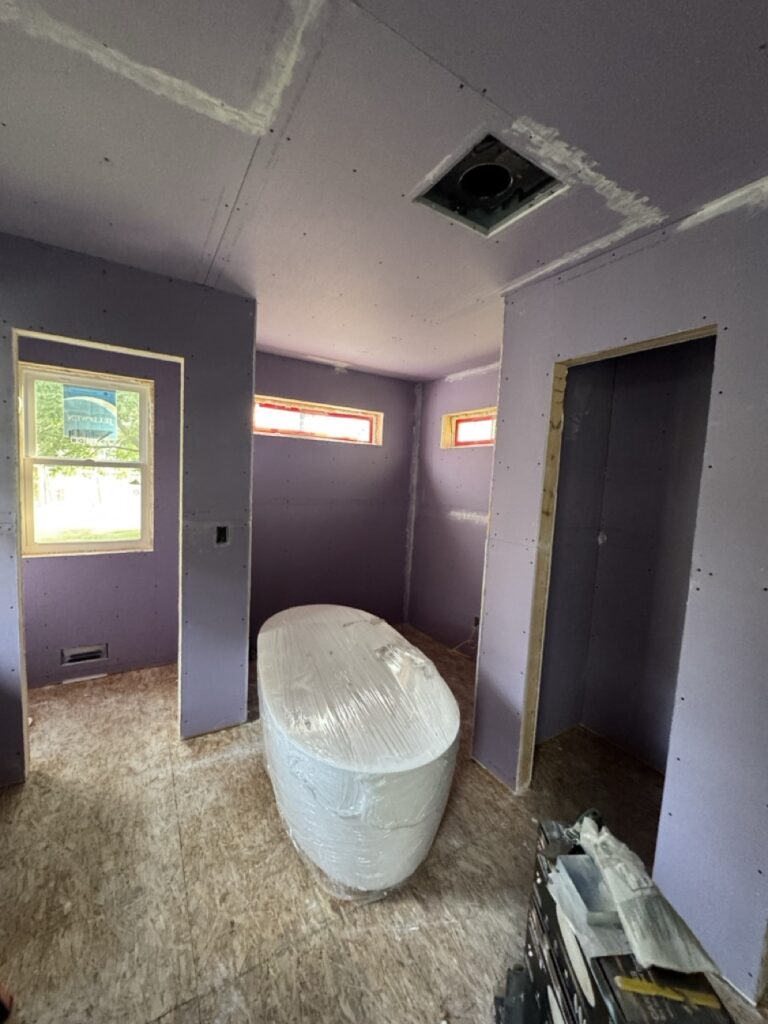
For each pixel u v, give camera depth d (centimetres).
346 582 410
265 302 238
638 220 147
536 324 199
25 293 184
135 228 170
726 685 136
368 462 409
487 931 147
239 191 144
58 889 153
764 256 126
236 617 249
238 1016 121
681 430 225
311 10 84
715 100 99
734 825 134
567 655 263
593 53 90
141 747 233
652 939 96
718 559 137
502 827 192
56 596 293
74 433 292
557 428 198
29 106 110
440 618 406
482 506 362
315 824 151
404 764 144
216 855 170
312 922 147
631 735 250
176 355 218
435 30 87
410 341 296
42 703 272
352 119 110
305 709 171
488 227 156
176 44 93
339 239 170
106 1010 120
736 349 133
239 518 244
